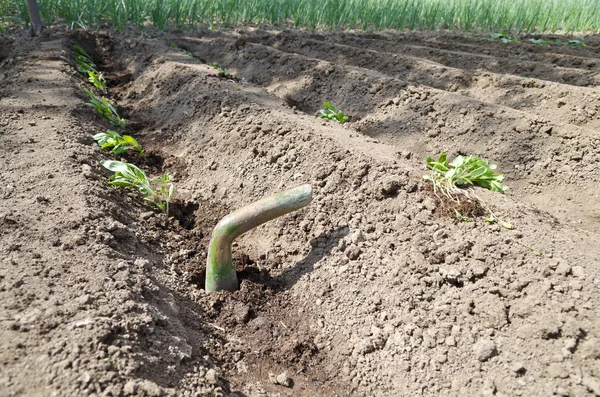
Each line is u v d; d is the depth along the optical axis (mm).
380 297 2025
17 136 2883
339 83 4785
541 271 1883
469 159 2531
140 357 1549
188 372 1666
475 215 2213
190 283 2252
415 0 9250
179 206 2855
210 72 4316
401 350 1842
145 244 2326
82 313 1607
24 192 2291
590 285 1803
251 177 2887
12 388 1318
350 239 2258
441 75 5047
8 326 1499
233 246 2561
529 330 1726
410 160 2838
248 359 1913
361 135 3291
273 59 5441
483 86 4777
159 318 1773
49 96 3633
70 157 2707
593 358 1604
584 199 3289
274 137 3002
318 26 8273
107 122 3746
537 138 3666
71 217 2123
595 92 4199
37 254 1857
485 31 8578
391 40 7320
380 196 2391
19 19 6348
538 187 3475
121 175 2785
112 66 5602
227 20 7617
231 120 3336
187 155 3391
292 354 1954
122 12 6586
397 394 1753
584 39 7758
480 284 1918
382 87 4508
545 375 1604
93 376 1392
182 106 3875
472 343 1772
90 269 1842
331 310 2088
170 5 6938
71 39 5680
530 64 5348
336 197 2484
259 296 2199
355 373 1869
